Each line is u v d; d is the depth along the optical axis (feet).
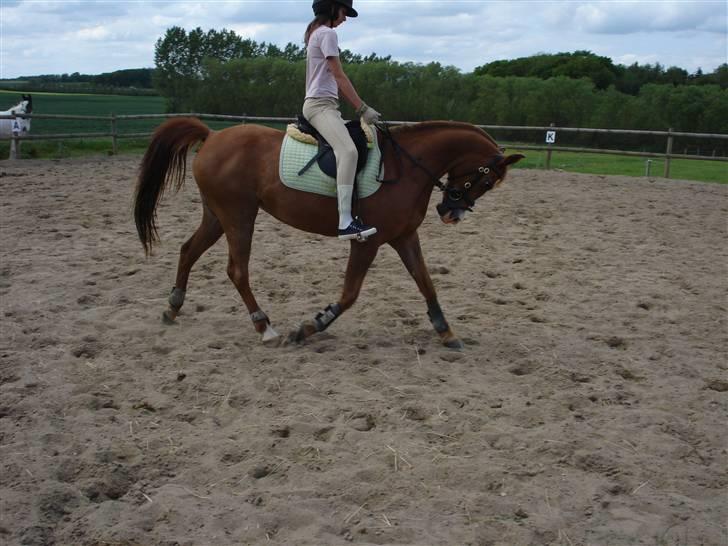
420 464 12.08
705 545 10.19
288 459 12.25
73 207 34.22
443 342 17.83
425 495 11.21
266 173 17.03
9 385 14.94
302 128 17.10
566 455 12.56
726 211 37.96
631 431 13.58
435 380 15.71
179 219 32.40
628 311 20.97
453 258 26.81
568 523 10.63
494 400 14.78
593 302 21.74
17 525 10.28
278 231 30.89
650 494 11.48
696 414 14.49
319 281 23.18
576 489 11.51
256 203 17.49
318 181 16.65
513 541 10.16
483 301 21.72
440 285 23.25
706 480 11.98
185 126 18.06
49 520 10.50
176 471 11.93
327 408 14.11
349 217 16.19
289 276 23.70
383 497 11.12
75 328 18.29
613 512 10.93
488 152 17.11
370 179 16.56
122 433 13.08
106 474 11.63
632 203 39.83
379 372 15.99
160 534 10.21
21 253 25.46
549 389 15.48
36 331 18.04
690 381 16.20
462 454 12.51
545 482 11.68
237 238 17.53
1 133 61.21
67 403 14.21
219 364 16.26
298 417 13.70
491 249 28.45
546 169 56.54
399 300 21.36
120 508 10.84
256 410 14.14
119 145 67.72
